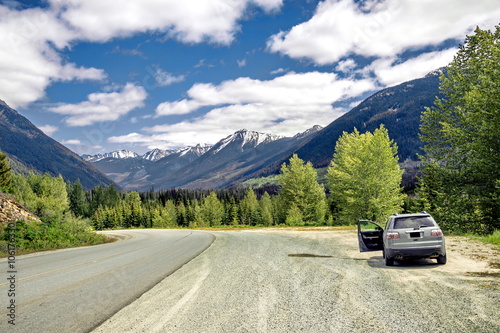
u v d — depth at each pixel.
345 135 43.00
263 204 93.50
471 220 22.03
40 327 4.00
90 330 3.88
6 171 43.12
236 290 5.75
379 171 32.81
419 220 8.18
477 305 4.30
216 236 22.27
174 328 3.87
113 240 26.69
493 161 20.59
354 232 19.59
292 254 10.63
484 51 23.58
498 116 19.92
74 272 8.19
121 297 5.52
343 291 5.42
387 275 6.77
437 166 23.81
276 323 3.92
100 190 137.38
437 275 6.54
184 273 7.80
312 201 48.78
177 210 114.12
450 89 25.45
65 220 22.50
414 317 3.95
